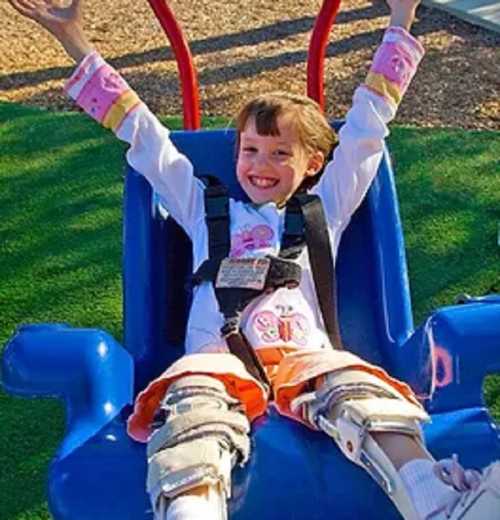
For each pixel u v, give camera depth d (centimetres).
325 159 284
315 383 229
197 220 278
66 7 283
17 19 632
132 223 279
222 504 203
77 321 365
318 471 215
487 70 548
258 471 214
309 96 302
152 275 278
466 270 385
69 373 229
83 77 280
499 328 229
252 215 274
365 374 225
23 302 375
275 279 261
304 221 271
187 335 261
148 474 205
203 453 204
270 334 253
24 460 300
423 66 554
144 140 281
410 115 498
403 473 205
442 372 230
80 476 215
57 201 437
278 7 649
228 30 616
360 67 560
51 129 492
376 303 281
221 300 258
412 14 286
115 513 210
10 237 414
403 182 439
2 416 317
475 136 476
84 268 394
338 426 215
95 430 225
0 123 498
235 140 294
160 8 298
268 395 241
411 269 386
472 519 194
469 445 220
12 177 455
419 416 214
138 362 265
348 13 635
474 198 428
